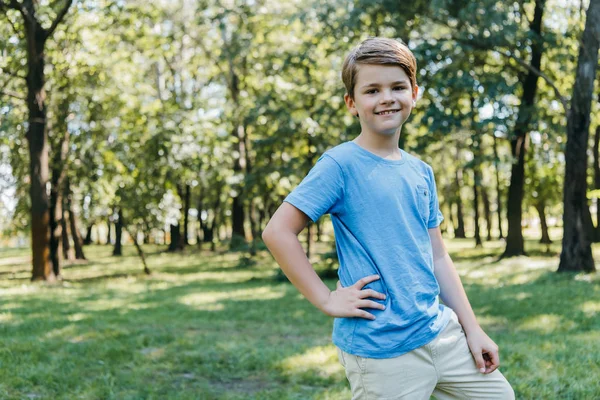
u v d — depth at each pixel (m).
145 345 6.47
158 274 18.67
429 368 2.05
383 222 2.05
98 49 18.22
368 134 2.12
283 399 4.41
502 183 31.45
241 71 24.92
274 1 22.00
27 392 4.85
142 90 19.77
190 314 9.11
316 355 5.68
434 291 2.11
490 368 2.16
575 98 13.17
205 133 20.11
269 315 8.82
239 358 5.66
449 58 15.85
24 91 17.62
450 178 31.23
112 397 4.59
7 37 17.06
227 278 16.61
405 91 2.09
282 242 2.02
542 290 10.44
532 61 17.70
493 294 10.18
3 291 13.68
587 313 7.82
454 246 31.00
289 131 18.11
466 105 19.95
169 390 4.77
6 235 22.97
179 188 30.34
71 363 5.61
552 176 27.62
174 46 23.67
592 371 4.78
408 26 16.00
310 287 2.02
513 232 19.56
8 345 6.47
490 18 13.75
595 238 26.03
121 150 18.62
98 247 42.31
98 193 18.45
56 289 14.00
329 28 16.62
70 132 17.98
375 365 2.01
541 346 5.78
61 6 16.53
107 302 11.05
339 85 18.23
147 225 18.94
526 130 17.78
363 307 2.01
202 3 21.81
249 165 24.56
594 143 24.25
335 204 2.08
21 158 18.55
